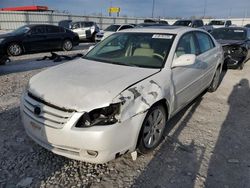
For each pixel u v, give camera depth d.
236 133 3.73
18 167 2.79
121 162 2.93
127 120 2.53
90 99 2.50
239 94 5.62
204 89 5.01
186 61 3.31
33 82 3.07
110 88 2.64
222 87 6.17
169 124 3.96
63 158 2.97
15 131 3.57
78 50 14.12
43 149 3.14
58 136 2.48
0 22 26.73
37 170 2.75
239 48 7.82
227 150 3.25
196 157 3.07
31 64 8.90
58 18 29.81
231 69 8.39
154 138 3.12
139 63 3.43
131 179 2.66
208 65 4.65
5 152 3.05
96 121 2.42
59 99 2.57
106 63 3.51
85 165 2.86
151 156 3.06
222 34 9.08
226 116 4.35
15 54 11.11
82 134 2.38
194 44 4.30
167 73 3.23
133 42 3.87
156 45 3.66
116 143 2.49
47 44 12.52
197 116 4.31
